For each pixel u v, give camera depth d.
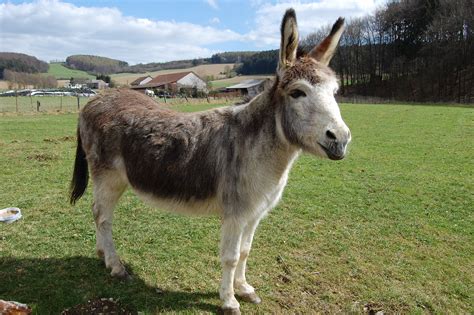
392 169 9.91
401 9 61.44
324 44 3.26
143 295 3.82
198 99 37.44
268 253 4.91
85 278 4.08
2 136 13.62
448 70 52.09
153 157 3.56
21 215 5.73
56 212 5.98
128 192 7.07
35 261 4.40
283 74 3.05
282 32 2.98
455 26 52.09
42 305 3.55
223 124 3.51
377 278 4.38
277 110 3.18
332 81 3.00
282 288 4.12
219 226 5.66
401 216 6.43
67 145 12.11
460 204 7.09
